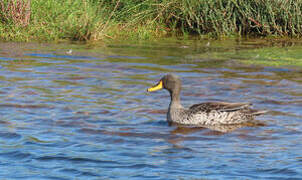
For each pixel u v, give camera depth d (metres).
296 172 8.71
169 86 12.28
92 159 9.42
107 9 25.88
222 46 22.38
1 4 24.12
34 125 11.51
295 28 24.84
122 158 9.49
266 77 16.55
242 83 15.74
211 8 25.33
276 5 24.73
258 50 21.33
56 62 18.55
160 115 12.59
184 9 25.88
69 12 24.62
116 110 12.84
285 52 20.83
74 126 11.48
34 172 8.78
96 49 21.42
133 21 25.72
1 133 10.88
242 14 25.12
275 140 10.62
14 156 9.57
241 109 11.95
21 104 13.14
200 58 19.61
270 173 8.68
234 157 9.54
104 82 15.77
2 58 18.95
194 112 11.98
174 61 19.05
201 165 9.10
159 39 24.38
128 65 18.28
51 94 14.21
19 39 22.94
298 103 13.55
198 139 10.76
